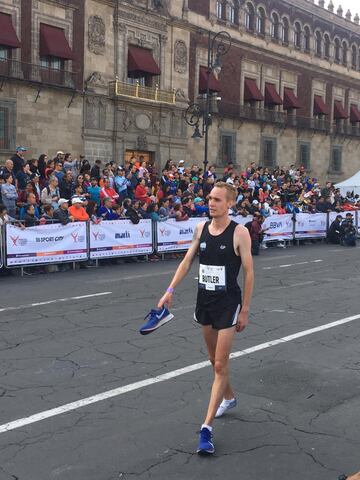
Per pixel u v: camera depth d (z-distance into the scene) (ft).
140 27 98.99
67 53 87.10
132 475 12.76
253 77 126.41
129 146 97.76
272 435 14.93
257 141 127.34
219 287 14.26
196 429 15.23
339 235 74.84
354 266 49.93
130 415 16.10
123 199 58.49
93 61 92.22
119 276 43.34
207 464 13.32
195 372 19.85
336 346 23.56
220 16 117.91
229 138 120.37
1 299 33.19
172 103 103.55
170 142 105.09
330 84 150.00
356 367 20.77
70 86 88.02
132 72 99.86
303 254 61.00
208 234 14.58
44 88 85.66
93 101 92.22
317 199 83.51
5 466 13.11
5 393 17.76
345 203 91.45
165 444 14.32
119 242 51.42
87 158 92.07
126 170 67.92
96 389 18.13
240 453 13.89
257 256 58.80
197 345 23.34
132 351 22.41
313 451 14.05
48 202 49.11
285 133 134.72
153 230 54.44
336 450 14.12
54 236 46.03
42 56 86.43
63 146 88.94
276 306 31.55
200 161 112.37
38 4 84.58
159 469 13.05
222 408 16.07
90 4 91.15
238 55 121.70
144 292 35.91
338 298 34.14
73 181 57.16
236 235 14.26
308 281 40.75
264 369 20.39
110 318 28.19
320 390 18.33
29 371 19.92
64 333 25.20
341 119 154.81
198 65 111.45
